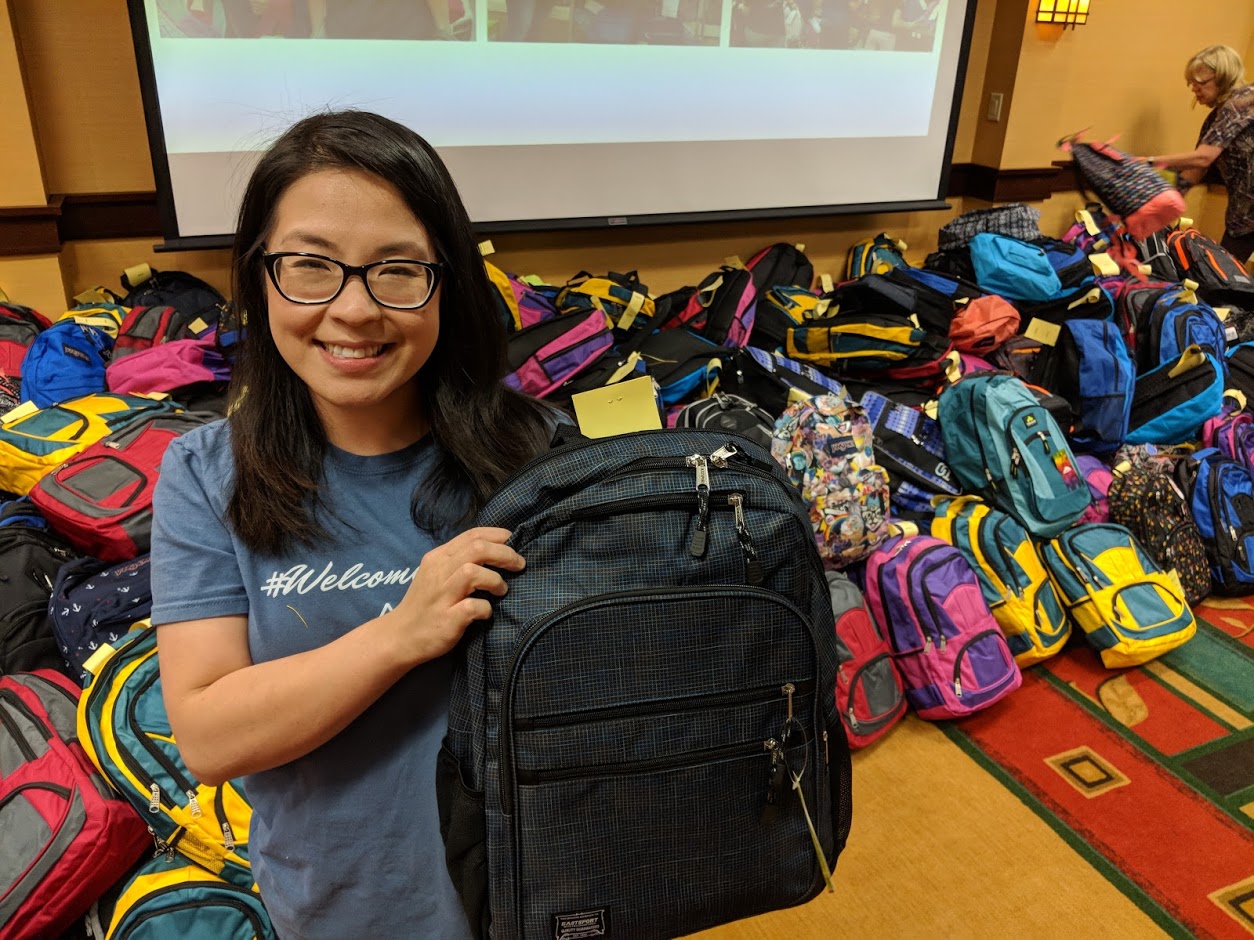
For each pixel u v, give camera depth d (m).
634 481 0.81
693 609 0.78
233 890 1.36
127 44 2.33
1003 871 1.75
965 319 2.82
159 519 0.79
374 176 0.73
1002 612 2.24
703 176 3.04
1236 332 3.35
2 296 2.31
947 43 3.25
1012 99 3.46
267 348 0.81
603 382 2.31
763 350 2.70
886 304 2.83
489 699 0.78
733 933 1.62
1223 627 2.53
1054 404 2.66
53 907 1.29
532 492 0.81
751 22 2.91
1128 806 1.90
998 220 3.21
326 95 2.46
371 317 0.73
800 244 3.41
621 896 0.80
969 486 2.49
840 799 0.95
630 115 2.85
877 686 2.05
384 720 0.82
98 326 2.24
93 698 1.41
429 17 2.50
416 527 0.83
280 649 0.79
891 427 2.52
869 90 3.18
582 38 2.70
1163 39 3.96
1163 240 3.65
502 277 2.57
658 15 2.77
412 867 0.85
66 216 2.40
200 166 2.39
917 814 1.88
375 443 0.83
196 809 1.35
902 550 2.15
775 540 0.82
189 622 0.77
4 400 2.11
